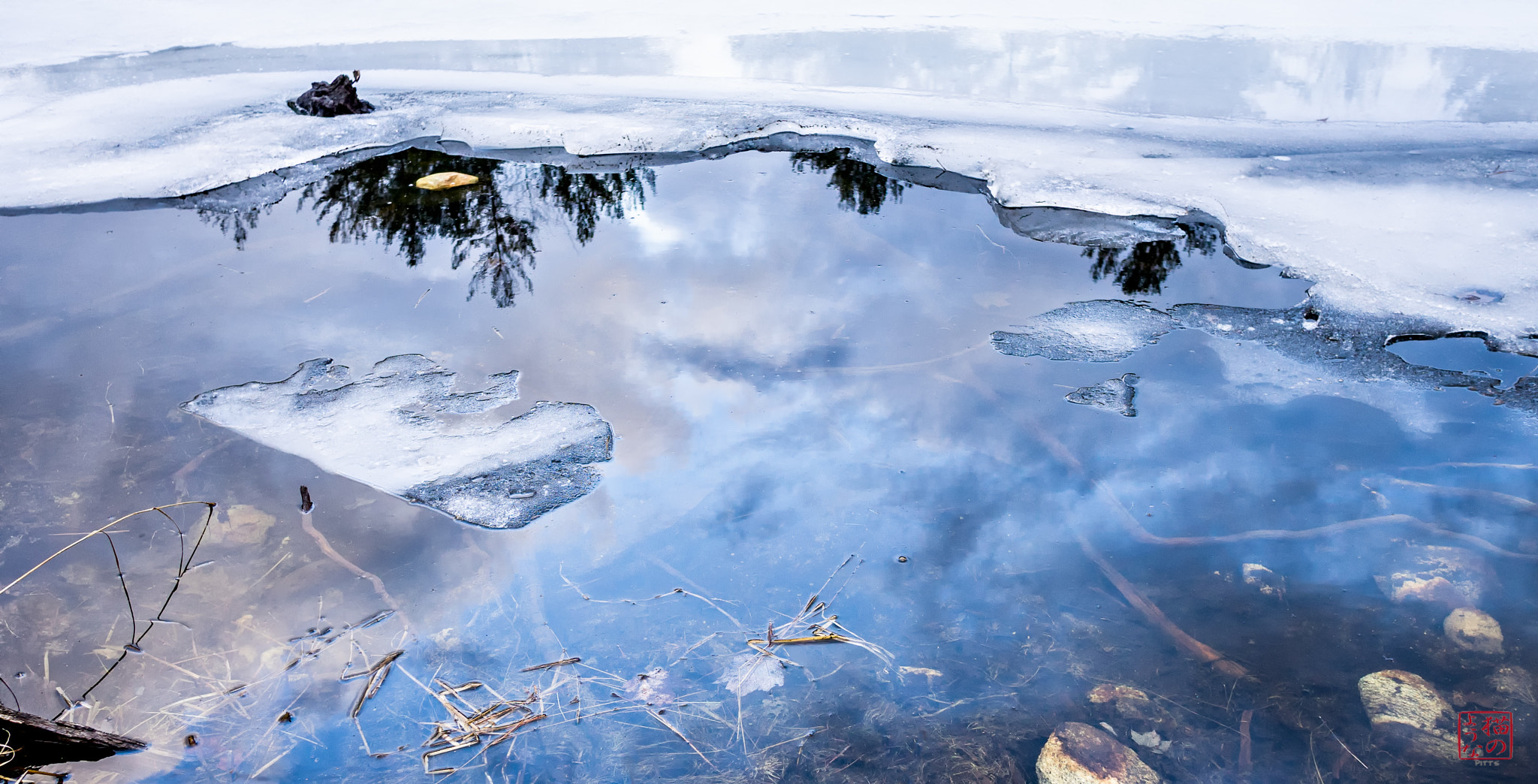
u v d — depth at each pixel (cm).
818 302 403
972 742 202
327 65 787
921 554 258
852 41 855
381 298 411
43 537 265
